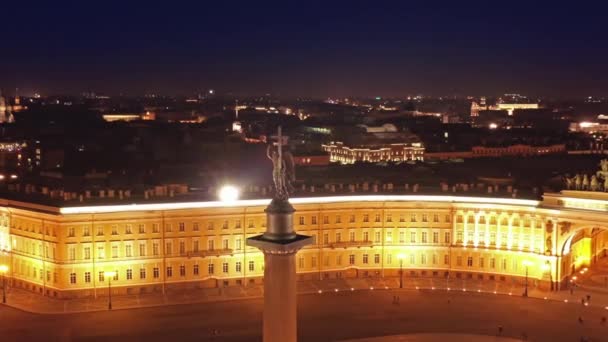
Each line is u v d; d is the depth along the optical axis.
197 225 194.12
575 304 184.88
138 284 190.38
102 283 187.50
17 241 193.12
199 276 195.00
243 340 159.00
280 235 84.00
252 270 199.12
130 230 188.88
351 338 160.38
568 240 196.50
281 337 83.75
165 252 192.12
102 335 160.62
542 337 161.75
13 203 193.50
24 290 191.62
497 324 170.12
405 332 164.50
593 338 161.25
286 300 83.50
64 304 181.12
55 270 185.00
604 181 197.62
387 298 189.75
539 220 197.50
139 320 170.88
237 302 185.00
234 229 197.12
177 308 179.75
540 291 195.50
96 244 186.25
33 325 166.25
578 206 191.88
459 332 164.75
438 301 187.38
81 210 184.00
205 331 164.12
